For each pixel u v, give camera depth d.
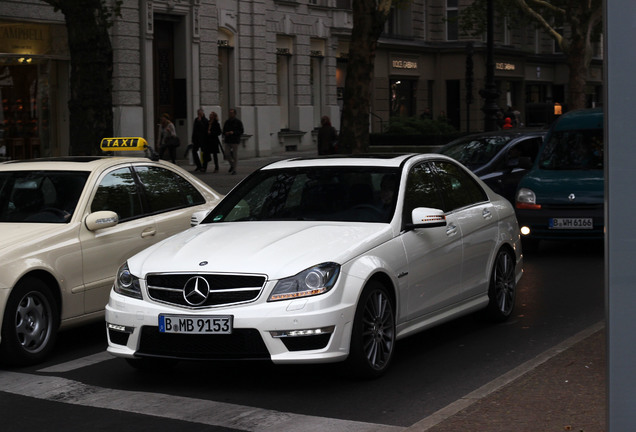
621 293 3.48
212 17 33.94
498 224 9.00
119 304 6.88
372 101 45.88
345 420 5.95
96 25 15.99
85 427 5.95
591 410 5.57
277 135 38.50
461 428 5.32
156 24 31.95
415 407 6.24
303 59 40.12
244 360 6.46
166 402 6.50
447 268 7.97
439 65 51.06
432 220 7.45
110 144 9.84
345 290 6.60
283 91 39.53
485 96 31.55
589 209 13.39
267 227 7.42
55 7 15.95
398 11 48.19
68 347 8.55
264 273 6.51
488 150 16.81
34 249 7.93
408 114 49.25
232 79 35.84
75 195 8.65
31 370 7.63
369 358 6.89
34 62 26.58
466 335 8.55
